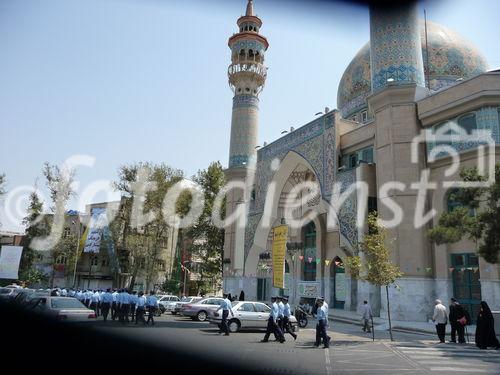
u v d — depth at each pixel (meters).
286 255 30.94
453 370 8.73
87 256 43.78
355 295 24.58
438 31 29.73
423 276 18.56
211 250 39.75
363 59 30.75
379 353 11.12
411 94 20.44
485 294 16.84
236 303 15.88
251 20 35.38
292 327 14.85
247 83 34.81
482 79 17.84
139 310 16.81
